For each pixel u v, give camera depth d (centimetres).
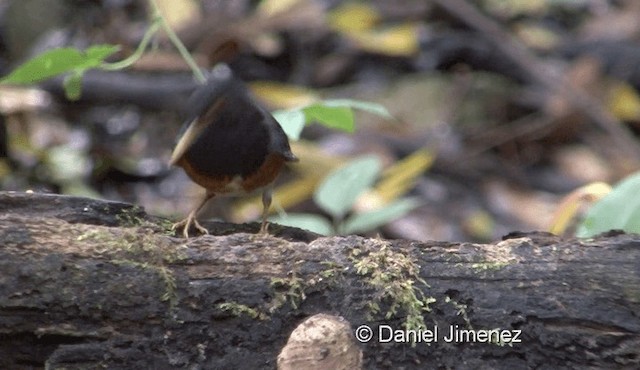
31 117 1184
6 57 1306
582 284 480
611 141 1259
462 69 1347
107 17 1370
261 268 482
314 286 479
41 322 463
